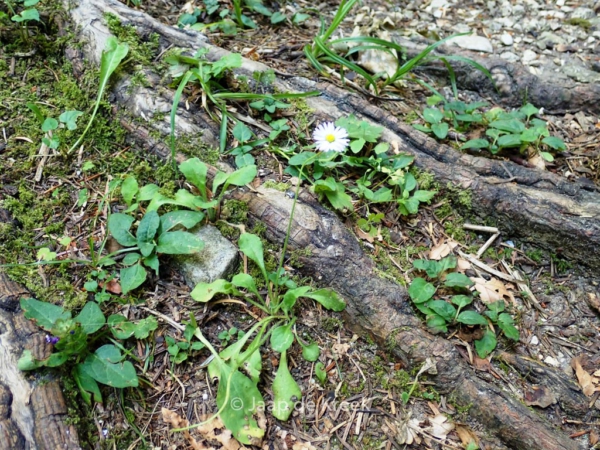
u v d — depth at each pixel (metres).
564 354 2.10
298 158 2.28
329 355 1.95
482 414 1.86
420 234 2.36
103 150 2.34
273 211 2.14
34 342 1.70
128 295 1.95
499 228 2.43
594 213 2.32
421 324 2.01
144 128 2.33
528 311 2.22
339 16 2.72
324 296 1.95
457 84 3.14
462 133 2.77
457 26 3.50
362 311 2.01
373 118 2.61
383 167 2.38
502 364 2.02
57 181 2.22
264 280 2.05
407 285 2.13
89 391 1.72
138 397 1.79
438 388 1.92
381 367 1.96
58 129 2.33
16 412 1.57
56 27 2.59
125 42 2.49
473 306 2.15
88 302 1.81
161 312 1.94
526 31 3.48
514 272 2.32
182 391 1.81
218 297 1.98
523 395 1.95
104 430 1.70
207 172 2.23
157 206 2.03
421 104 2.93
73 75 2.51
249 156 2.28
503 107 3.08
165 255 2.04
